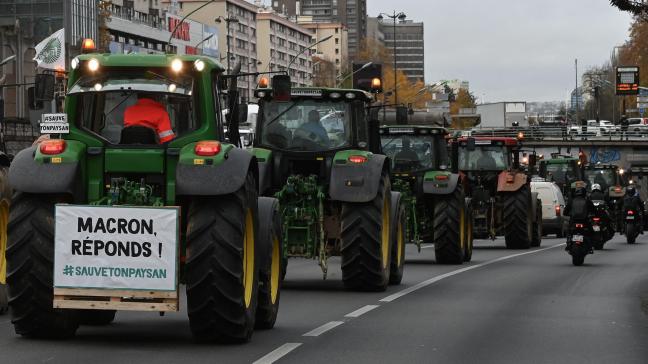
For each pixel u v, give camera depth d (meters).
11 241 12.64
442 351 12.66
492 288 21.86
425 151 29.06
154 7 162.50
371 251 19.91
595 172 66.75
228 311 12.56
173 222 12.22
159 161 12.92
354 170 19.84
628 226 46.81
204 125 13.21
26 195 12.83
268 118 20.97
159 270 12.24
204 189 12.40
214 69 13.52
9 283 12.66
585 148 133.38
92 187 12.98
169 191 12.92
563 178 66.25
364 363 11.64
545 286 22.69
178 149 12.97
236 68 14.22
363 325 15.07
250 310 13.14
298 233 20.47
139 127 13.08
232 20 109.06
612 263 31.45
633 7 21.86
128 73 13.30
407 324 15.27
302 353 12.27
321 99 20.92
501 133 112.75
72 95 13.20
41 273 12.59
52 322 12.79
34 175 12.68
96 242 12.30
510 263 30.58
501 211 38.47
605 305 18.70
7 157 16.12
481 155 38.94
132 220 12.26
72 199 13.00
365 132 21.14
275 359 11.72
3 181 15.45
